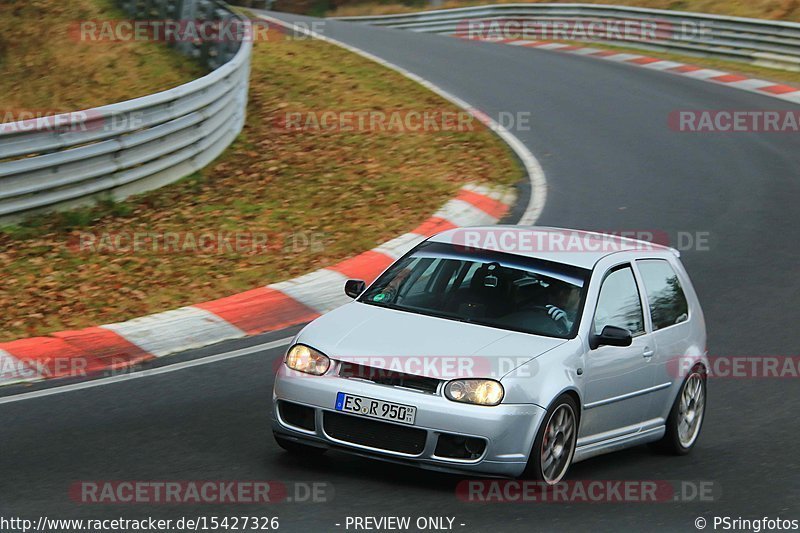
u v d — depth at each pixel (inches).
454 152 2561.5
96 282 1608.0
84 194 1942.7
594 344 977.5
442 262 1051.9
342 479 924.6
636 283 1083.9
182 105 2153.1
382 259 1781.5
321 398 905.5
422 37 4522.6
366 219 2015.3
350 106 2938.0
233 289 1606.8
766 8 4584.2
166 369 1267.2
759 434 1192.2
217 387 1205.7
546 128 2866.6
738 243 1973.4
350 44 3966.5
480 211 2114.9
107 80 2974.9
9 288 1561.3
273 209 2063.2
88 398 1151.0
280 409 936.9
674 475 1043.3
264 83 3093.0
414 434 885.8
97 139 1930.4
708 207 2196.1
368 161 2432.3
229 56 2935.5
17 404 1125.7
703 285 1753.2
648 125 2947.8
